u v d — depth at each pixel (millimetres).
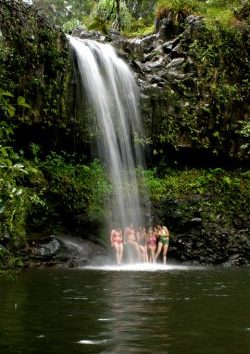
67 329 5441
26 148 17953
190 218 19406
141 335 5152
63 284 10039
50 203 17250
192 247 18906
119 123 19344
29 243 15422
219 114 21203
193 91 21047
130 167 19672
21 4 10695
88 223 17938
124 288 9320
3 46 15828
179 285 10008
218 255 18703
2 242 14383
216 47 21766
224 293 8641
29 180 16734
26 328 5488
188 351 4504
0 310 6664
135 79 20297
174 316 6230
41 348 4602
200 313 6465
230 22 22484
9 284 9984
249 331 5359
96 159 19031
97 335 5145
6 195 5836
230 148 21484
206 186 20688
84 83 18547
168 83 20781
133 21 30156
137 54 22328
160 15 24453
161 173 20969
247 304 7281
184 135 20750
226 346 4695
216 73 21422
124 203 18969
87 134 18594
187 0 23797
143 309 6770
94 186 18547
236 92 21500
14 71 16359
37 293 8500
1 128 6664
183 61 21547
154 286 9766
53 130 17938
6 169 6109
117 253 17156
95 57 19250
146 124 20016
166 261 18797
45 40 17297
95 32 22594
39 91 17172
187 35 21984
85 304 7207
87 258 16281
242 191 20797
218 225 19438
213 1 24562
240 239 19234
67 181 18078
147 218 19281
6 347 4641
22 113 16719
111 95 19328
